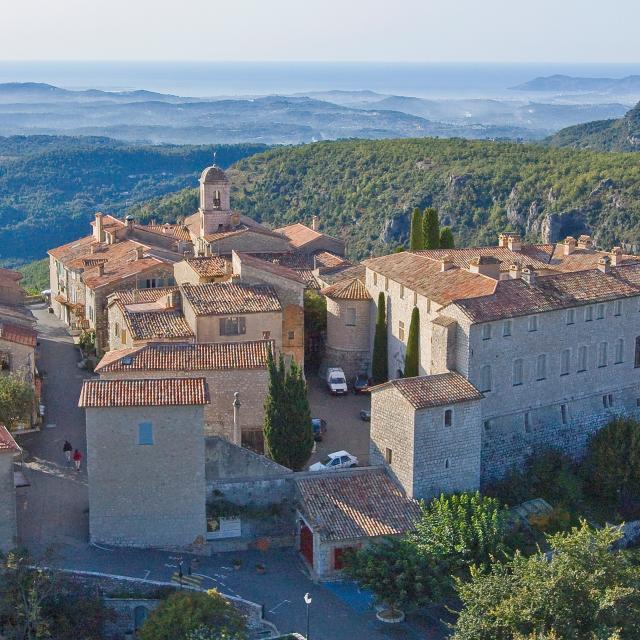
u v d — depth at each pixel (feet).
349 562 201.98
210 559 211.20
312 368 323.16
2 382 247.50
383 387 230.27
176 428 205.67
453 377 237.25
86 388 206.49
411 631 192.54
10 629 177.17
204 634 171.83
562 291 264.72
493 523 207.21
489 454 250.78
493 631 171.32
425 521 208.64
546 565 178.09
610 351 274.77
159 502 208.03
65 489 227.81
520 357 253.65
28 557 186.29
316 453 252.62
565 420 267.39
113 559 203.10
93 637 182.80
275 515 220.23
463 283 267.59
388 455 230.27
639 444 260.01
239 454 220.02
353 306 309.42
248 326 274.77
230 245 394.52
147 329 270.26
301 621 192.13
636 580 174.50
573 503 255.70
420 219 355.15
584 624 169.89
